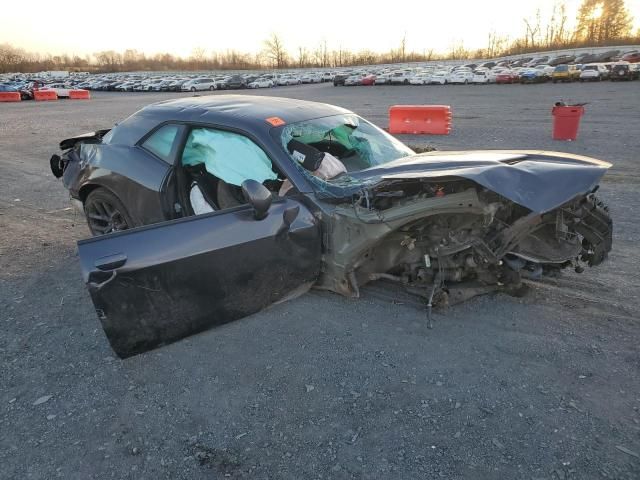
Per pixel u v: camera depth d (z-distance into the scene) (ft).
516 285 12.00
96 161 14.89
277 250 10.56
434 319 11.58
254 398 9.14
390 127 49.26
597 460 7.47
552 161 10.88
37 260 16.05
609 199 21.57
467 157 11.43
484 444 7.88
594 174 9.65
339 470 7.48
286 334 11.16
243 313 10.57
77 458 7.86
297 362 10.14
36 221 20.40
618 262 14.60
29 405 9.11
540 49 303.89
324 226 11.23
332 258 11.26
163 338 9.71
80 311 12.59
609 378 9.36
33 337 11.40
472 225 10.71
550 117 55.21
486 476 7.28
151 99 122.52
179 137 13.38
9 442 8.21
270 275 10.63
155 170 13.37
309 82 214.28
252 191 9.91
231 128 12.57
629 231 17.30
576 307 11.98
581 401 8.77
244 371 9.93
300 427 8.39
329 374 9.73
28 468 7.67
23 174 30.35
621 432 8.02
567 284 13.17
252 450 7.94
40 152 39.22
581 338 10.68
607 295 12.54
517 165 10.00
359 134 14.23
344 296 12.28
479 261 11.07
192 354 10.57
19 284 14.24
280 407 8.89
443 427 8.28
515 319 11.51
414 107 47.21
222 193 12.71
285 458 7.75
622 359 9.91
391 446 7.91
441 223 11.00
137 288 9.13
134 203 13.80
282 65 383.45
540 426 8.21
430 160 11.78
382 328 11.26
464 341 10.71
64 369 10.18
